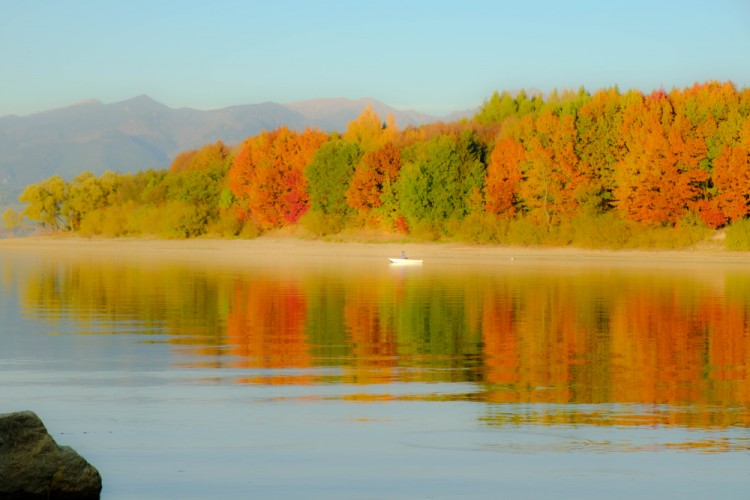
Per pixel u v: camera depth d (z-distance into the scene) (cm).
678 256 17288
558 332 6131
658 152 18625
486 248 19850
